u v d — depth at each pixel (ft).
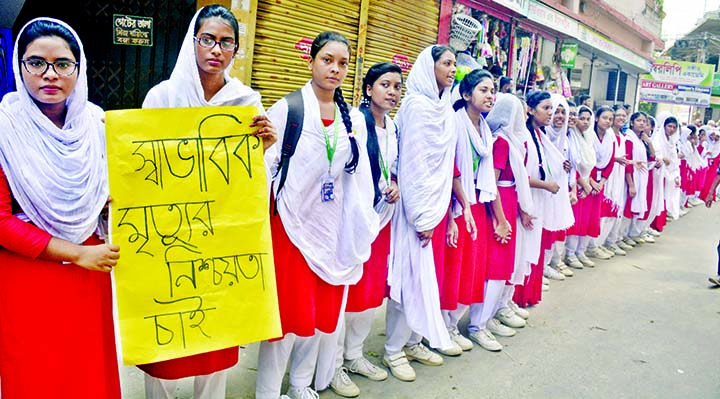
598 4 34.14
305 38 16.15
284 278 8.48
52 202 5.90
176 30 14.38
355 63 18.01
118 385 7.02
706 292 18.13
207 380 7.77
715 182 20.99
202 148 6.86
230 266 7.03
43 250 5.86
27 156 5.78
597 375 11.59
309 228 8.50
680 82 68.23
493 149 12.42
